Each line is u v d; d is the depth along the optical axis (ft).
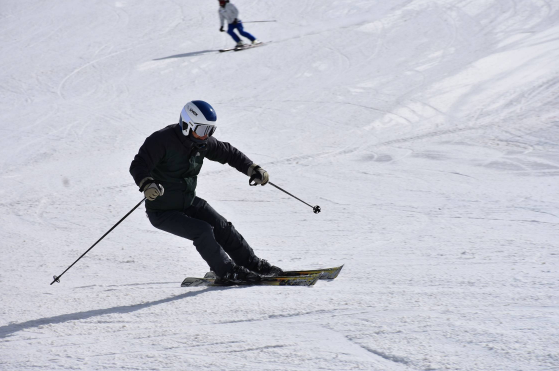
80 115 103.71
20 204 57.11
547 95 88.84
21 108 109.91
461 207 45.55
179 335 18.38
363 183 57.72
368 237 37.93
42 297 26.66
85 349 17.76
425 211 45.06
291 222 44.52
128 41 152.87
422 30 135.44
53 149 86.02
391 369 14.55
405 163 65.26
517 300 19.93
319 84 110.73
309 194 54.60
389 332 17.12
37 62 140.87
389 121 88.17
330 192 54.85
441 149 70.18
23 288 29.17
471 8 145.48
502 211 43.19
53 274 32.55
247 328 18.62
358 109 94.99
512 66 104.78
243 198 54.60
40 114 105.50
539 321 17.19
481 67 107.14
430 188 53.62
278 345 16.80
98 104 110.11
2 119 103.60
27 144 89.15
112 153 82.23
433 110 90.89
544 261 27.58
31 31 166.40
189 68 128.06
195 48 142.82
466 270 26.58
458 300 20.42
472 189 52.06
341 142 79.41
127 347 17.65
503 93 93.15
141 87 119.03
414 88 102.01
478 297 20.74
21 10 185.78
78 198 58.85
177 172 25.26
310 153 74.64
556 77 95.55
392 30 138.21
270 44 138.51
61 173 72.74
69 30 165.48
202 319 20.04
